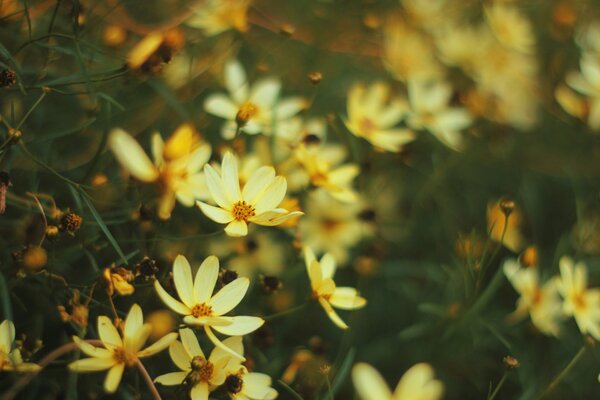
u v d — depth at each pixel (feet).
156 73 1.41
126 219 1.40
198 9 1.78
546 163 2.15
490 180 2.13
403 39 2.13
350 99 1.69
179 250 1.57
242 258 1.64
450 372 1.74
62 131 1.52
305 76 2.05
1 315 1.41
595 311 1.58
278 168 1.64
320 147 1.68
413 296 1.81
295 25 2.06
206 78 1.82
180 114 1.72
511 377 1.73
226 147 1.56
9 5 1.45
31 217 1.39
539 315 1.65
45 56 1.52
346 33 2.10
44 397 1.39
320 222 1.76
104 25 1.71
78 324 1.23
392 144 1.74
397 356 1.73
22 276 1.27
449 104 2.00
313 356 1.53
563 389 1.75
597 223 1.83
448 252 1.93
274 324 1.64
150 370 1.37
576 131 2.19
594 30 2.28
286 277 1.62
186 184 1.36
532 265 1.60
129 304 1.40
